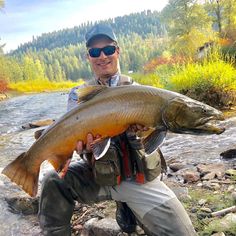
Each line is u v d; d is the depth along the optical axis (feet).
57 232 4.25
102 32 4.14
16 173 3.79
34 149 3.78
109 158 3.89
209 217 4.71
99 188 4.30
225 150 8.00
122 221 4.57
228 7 54.39
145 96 3.42
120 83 4.25
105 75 4.25
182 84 14.52
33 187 3.80
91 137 3.56
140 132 3.52
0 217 6.17
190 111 3.30
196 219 4.69
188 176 6.28
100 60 4.17
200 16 55.57
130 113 3.44
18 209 6.34
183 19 55.98
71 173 4.22
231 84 13.87
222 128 3.34
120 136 3.99
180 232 3.84
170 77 16.43
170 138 10.27
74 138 3.60
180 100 3.33
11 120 21.50
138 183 4.02
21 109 28.60
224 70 14.30
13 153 11.78
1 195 7.08
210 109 3.36
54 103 32.81
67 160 3.74
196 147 8.75
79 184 4.25
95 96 3.59
